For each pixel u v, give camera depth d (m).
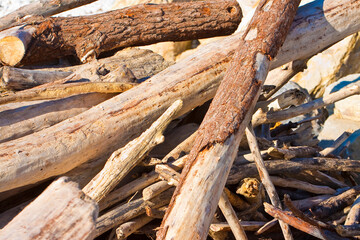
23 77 3.48
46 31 4.40
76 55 4.65
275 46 3.21
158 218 3.00
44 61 4.62
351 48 7.41
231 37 3.76
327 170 3.88
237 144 2.61
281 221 2.87
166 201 2.93
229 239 3.01
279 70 4.57
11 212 2.67
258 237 3.12
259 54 3.09
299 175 3.71
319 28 3.96
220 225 2.90
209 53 3.57
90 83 3.17
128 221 2.80
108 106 3.07
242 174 3.25
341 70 7.54
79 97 3.25
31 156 2.62
